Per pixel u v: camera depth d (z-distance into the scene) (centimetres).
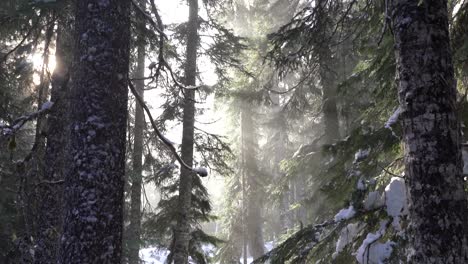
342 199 705
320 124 1762
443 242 356
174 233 1270
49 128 699
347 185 686
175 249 1206
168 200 1358
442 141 368
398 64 401
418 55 383
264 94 1260
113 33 498
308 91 1404
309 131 1905
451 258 351
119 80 498
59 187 692
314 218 1267
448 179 363
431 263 358
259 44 1352
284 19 1390
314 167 1204
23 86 930
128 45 522
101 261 452
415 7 389
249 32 1858
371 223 576
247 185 1992
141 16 733
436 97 374
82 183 461
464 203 366
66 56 729
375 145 644
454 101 382
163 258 2355
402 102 393
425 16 386
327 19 658
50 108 629
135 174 1130
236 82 1361
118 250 474
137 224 1229
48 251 673
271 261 634
